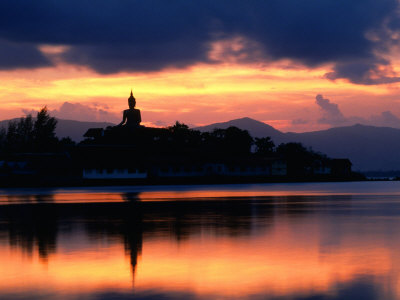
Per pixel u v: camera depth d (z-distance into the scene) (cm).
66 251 2852
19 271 2314
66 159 18662
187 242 3169
